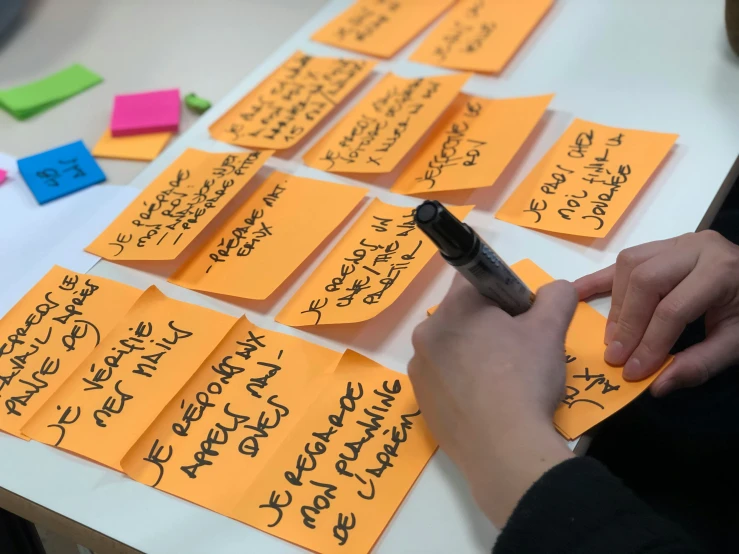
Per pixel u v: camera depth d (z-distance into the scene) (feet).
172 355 1.81
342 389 1.68
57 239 2.25
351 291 1.89
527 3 2.98
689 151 2.17
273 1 3.41
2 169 2.57
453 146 2.35
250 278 1.98
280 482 1.52
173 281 2.04
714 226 2.61
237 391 1.71
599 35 2.75
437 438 1.52
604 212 2.00
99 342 1.88
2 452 1.66
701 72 2.47
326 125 2.57
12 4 3.25
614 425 2.20
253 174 2.31
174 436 1.64
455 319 1.57
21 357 1.87
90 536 1.51
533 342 1.54
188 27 3.27
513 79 2.61
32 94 2.91
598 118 2.36
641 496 2.06
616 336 1.67
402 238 2.01
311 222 2.14
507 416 1.41
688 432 2.15
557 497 1.27
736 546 1.89
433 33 2.95
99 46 3.19
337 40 3.01
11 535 2.53
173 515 1.50
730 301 1.68
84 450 1.63
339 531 1.43
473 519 1.43
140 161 2.57
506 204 2.11
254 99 2.75
